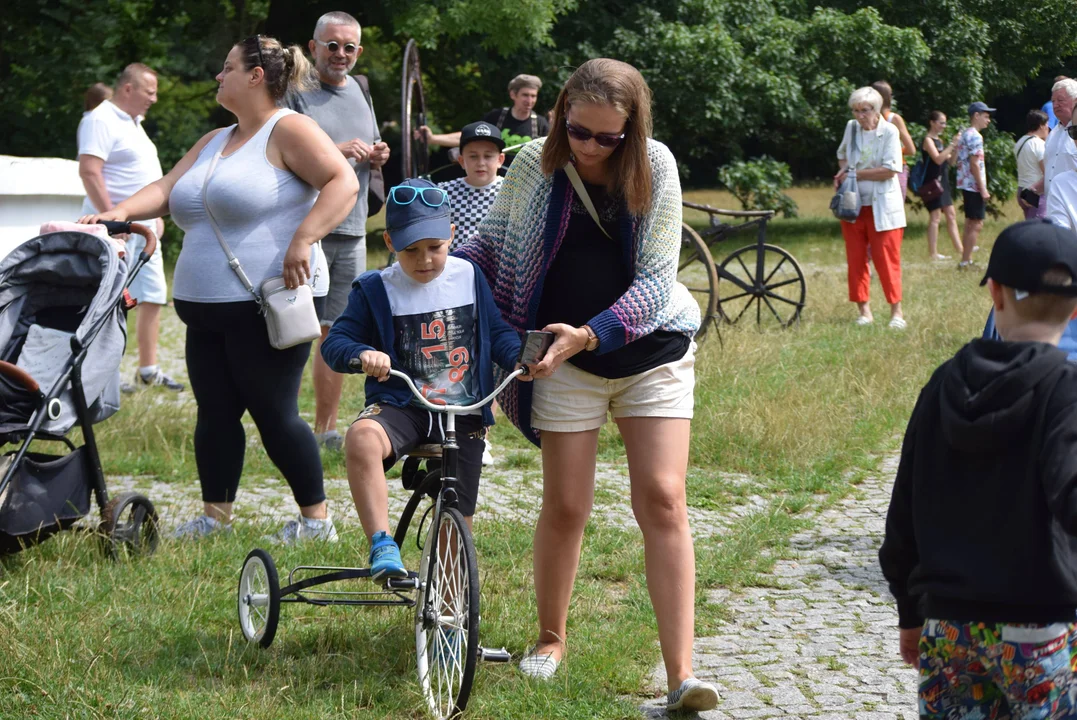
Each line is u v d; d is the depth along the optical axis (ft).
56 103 66.64
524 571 15.76
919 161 56.03
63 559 15.62
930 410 7.74
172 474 21.61
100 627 13.20
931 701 7.86
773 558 16.62
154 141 73.10
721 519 18.78
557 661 12.58
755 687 12.26
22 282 16.34
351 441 11.70
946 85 79.36
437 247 11.92
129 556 15.83
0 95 66.74
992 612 7.29
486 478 21.30
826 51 77.05
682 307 11.78
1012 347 7.37
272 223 16.01
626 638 13.26
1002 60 86.79
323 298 17.60
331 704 11.50
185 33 75.20
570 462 11.96
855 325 36.42
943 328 35.06
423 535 17.34
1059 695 7.28
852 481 20.89
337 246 22.95
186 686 12.00
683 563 11.64
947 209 55.88
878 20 76.28
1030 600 7.18
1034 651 7.23
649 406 11.68
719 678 12.50
